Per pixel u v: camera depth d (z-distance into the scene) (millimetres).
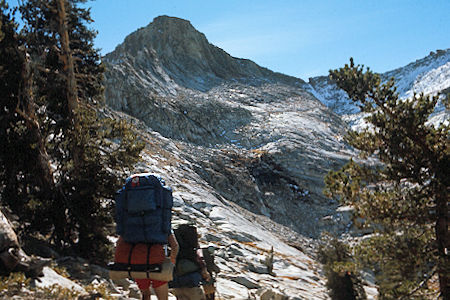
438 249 10750
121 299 7000
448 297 10227
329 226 42906
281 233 34781
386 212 10930
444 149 10938
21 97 10836
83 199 10922
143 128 48594
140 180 4762
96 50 16094
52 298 5902
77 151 11352
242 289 13547
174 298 8102
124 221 4691
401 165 11266
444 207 10742
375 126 11758
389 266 10906
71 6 13242
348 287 13984
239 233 24156
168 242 4879
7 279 5957
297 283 18500
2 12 10867
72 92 12305
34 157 10820
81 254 10625
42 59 12656
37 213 10242
